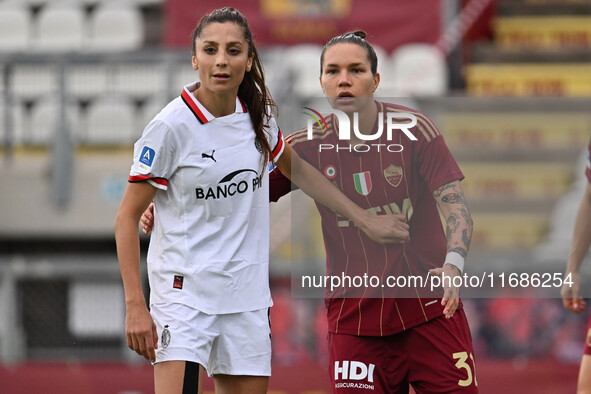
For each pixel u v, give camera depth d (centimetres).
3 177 3048
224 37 1194
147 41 3962
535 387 2209
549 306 2466
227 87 1200
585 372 1477
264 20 3572
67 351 2641
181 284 1227
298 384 2239
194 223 1232
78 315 2652
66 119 3055
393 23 3534
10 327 2600
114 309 2647
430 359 1314
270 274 2630
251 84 1257
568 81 3538
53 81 3456
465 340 1328
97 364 2348
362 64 1270
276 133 1291
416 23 3528
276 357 2469
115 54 3189
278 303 2503
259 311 1272
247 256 1259
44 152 3328
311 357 2470
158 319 1232
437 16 3528
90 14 4047
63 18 3966
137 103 3409
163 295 1234
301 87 3366
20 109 3394
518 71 3556
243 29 1211
